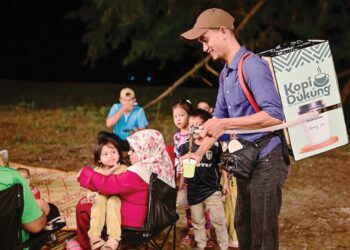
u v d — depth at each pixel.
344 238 5.15
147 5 12.06
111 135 6.18
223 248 4.71
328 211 5.90
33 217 3.56
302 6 11.52
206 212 4.88
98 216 4.08
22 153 8.78
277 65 3.24
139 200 4.01
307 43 3.33
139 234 4.05
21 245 3.47
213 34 3.35
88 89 18.38
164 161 4.19
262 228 3.45
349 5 11.14
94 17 13.90
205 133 3.25
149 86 19.39
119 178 3.98
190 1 12.03
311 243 5.05
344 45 11.38
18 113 13.06
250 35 11.38
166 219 4.02
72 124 11.48
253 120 3.19
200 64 9.88
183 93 17.09
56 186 6.41
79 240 4.40
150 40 12.84
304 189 6.72
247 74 3.27
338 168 7.71
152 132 4.18
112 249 3.93
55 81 21.69
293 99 3.26
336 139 3.36
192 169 3.53
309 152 3.33
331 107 3.33
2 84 19.33
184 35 3.38
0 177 3.46
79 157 8.53
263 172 3.38
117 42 13.71
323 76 3.29
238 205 3.65
